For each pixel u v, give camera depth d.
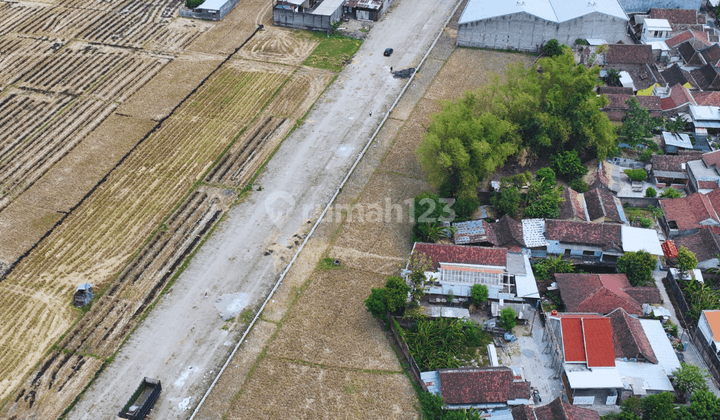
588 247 93.69
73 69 139.00
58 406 75.94
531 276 89.31
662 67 138.50
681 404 74.19
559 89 110.50
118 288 90.88
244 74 138.50
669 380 76.06
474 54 146.38
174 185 109.38
